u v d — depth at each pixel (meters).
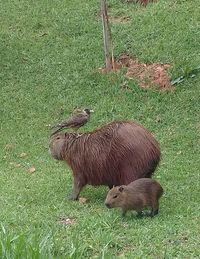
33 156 11.87
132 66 14.23
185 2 16.22
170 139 11.91
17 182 10.61
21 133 12.70
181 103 12.95
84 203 9.39
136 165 9.09
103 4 13.92
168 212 8.79
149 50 14.51
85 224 8.30
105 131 9.31
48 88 14.02
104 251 7.01
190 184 9.95
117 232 8.08
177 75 13.59
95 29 15.87
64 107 13.36
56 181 10.52
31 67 14.76
